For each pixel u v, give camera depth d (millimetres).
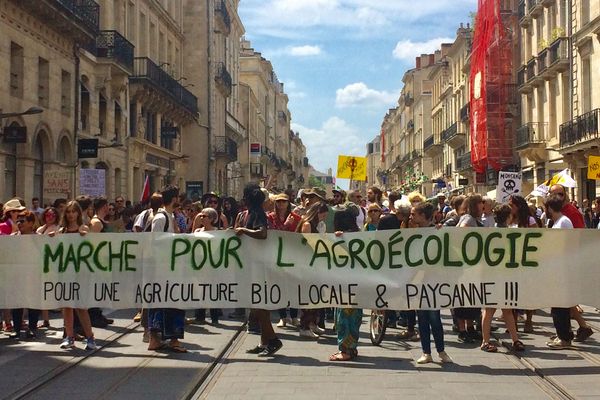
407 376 8156
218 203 14430
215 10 52156
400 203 10992
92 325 11836
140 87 33188
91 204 11289
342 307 9203
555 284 9039
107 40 28812
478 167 46906
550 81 34969
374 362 9000
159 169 38906
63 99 25312
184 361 9008
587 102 30484
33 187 22500
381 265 9180
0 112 20062
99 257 9641
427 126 84812
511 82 43719
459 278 9070
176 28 44500
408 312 10773
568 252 9055
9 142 20562
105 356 9375
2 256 9711
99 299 9609
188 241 9539
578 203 30688
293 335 11258
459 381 7895
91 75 27891
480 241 9086
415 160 90500
